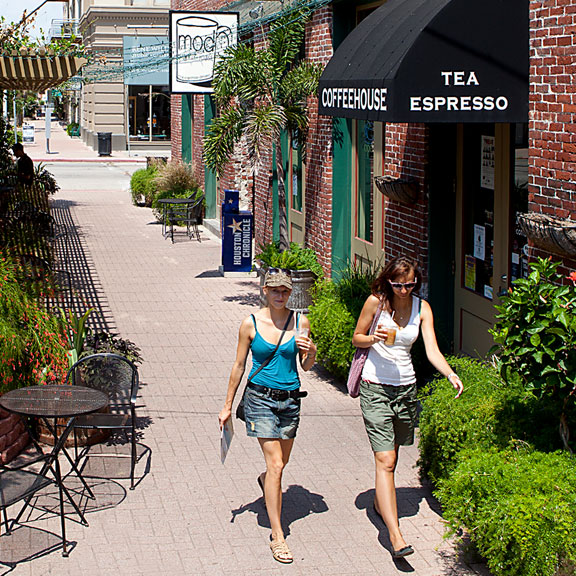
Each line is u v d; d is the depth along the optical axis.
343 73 11.16
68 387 8.76
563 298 7.00
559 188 8.89
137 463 9.53
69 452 9.79
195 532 7.97
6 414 9.37
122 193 38.22
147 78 42.69
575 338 6.74
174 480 9.10
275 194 20.64
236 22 19.61
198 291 18.56
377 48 10.38
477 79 9.40
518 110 9.48
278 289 7.70
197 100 29.00
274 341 7.73
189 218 25.59
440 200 12.31
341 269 15.91
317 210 16.89
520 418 7.94
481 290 11.77
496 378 8.77
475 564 7.41
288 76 16.48
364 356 7.91
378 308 7.79
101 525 8.09
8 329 9.45
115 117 60.12
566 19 8.66
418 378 11.95
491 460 7.07
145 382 12.50
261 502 8.59
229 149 16.73
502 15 9.35
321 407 11.48
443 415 8.24
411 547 7.35
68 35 13.19
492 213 11.40
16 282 10.41
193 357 13.76
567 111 8.71
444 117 9.43
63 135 80.44
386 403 7.80
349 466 9.52
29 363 9.97
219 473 9.29
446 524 7.13
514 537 6.34
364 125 15.55
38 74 12.51
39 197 25.28
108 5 52.69
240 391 12.12
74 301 17.20
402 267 7.64
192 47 19.81
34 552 7.58
